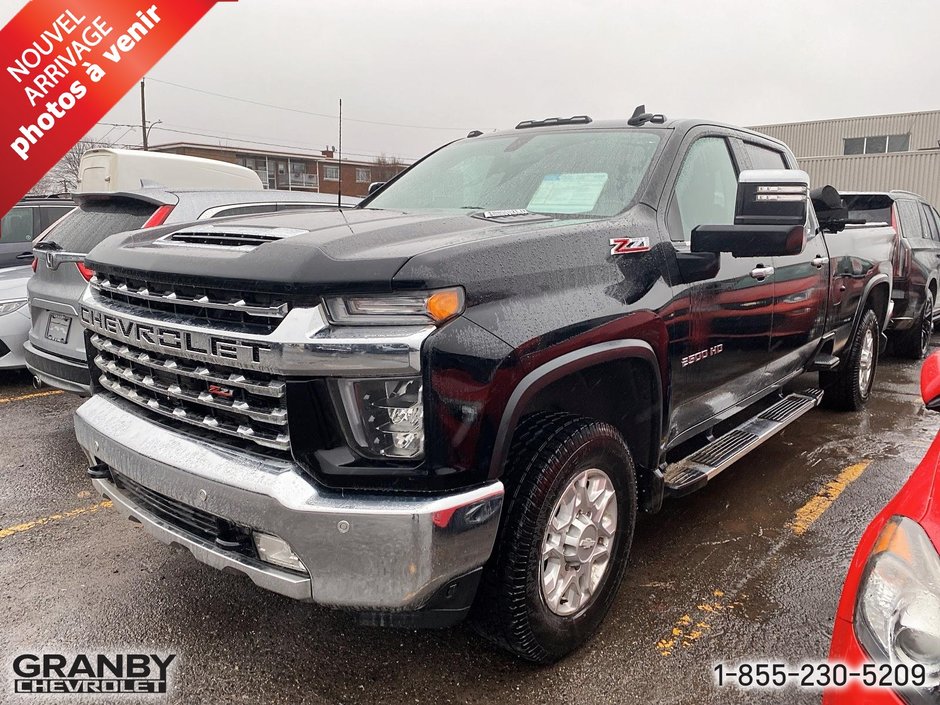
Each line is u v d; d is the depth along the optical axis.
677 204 3.21
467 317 2.11
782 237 2.65
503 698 2.42
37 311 5.04
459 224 2.55
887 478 4.43
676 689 2.47
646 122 3.54
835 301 4.93
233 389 2.24
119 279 2.70
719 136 3.75
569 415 2.53
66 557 3.39
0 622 2.87
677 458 3.59
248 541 2.24
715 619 2.88
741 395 3.87
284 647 2.71
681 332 3.02
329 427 2.08
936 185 26.31
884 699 1.50
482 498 2.11
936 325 11.37
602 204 3.06
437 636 2.77
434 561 2.03
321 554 2.04
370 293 2.02
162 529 2.47
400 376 2.02
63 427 5.42
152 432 2.49
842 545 3.53
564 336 2.36
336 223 2.60
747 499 4.09
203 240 2.59
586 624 2.63
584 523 2.55
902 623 1.55
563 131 3.66
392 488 2.06
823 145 34.03
